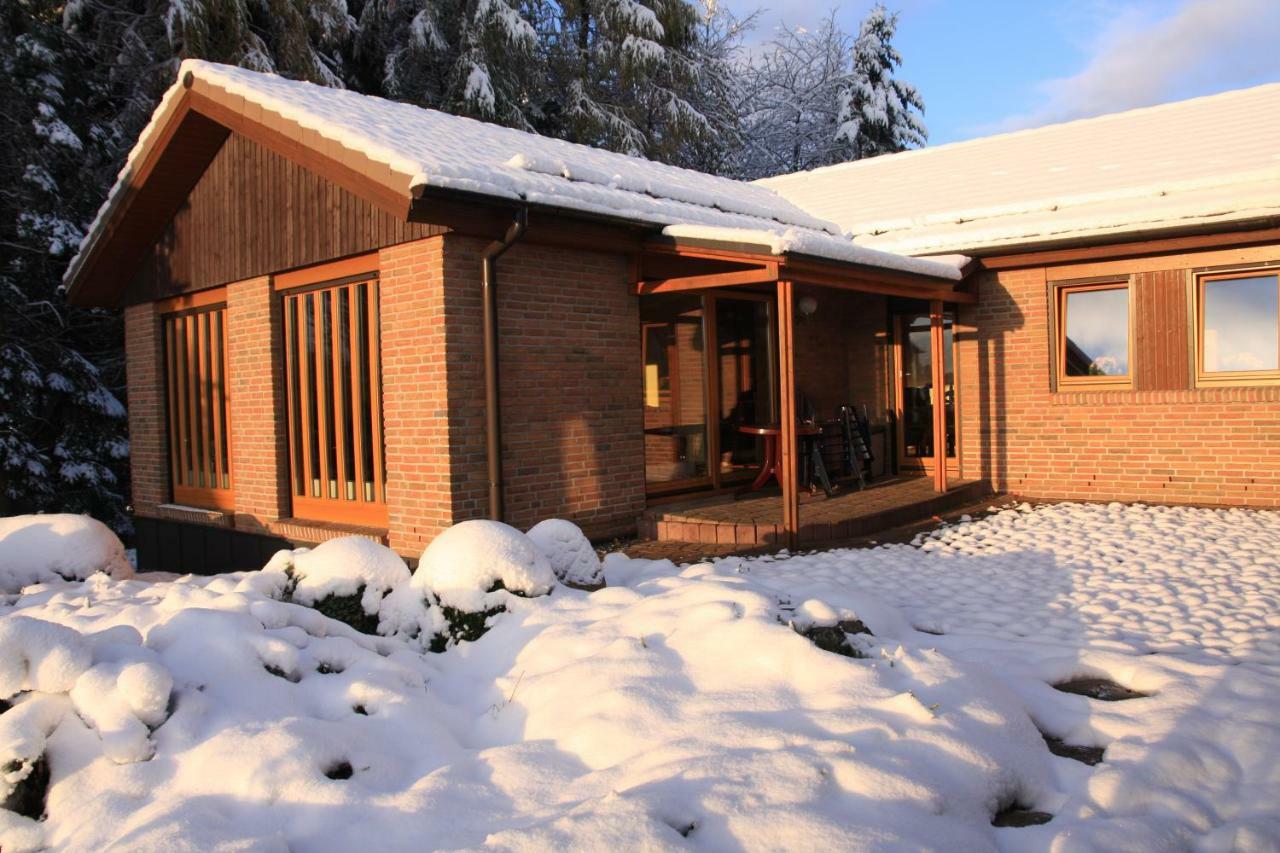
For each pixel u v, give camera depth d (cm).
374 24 2098
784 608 452
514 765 336
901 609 594
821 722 342
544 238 829
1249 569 690
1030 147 1474
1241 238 992
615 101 2353
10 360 1504
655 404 987
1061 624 553
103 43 1739
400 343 822
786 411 815
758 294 1130
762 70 3091
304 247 918
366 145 750
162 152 999
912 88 3256
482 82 1981
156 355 1160
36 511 1538
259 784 319
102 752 340
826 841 267
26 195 1541
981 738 337
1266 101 1348
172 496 1170
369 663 420
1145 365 1081
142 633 468
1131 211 1010
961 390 1220
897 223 1238
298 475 980
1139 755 346
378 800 316
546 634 448
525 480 841
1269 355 1015
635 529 936
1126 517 955
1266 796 321
